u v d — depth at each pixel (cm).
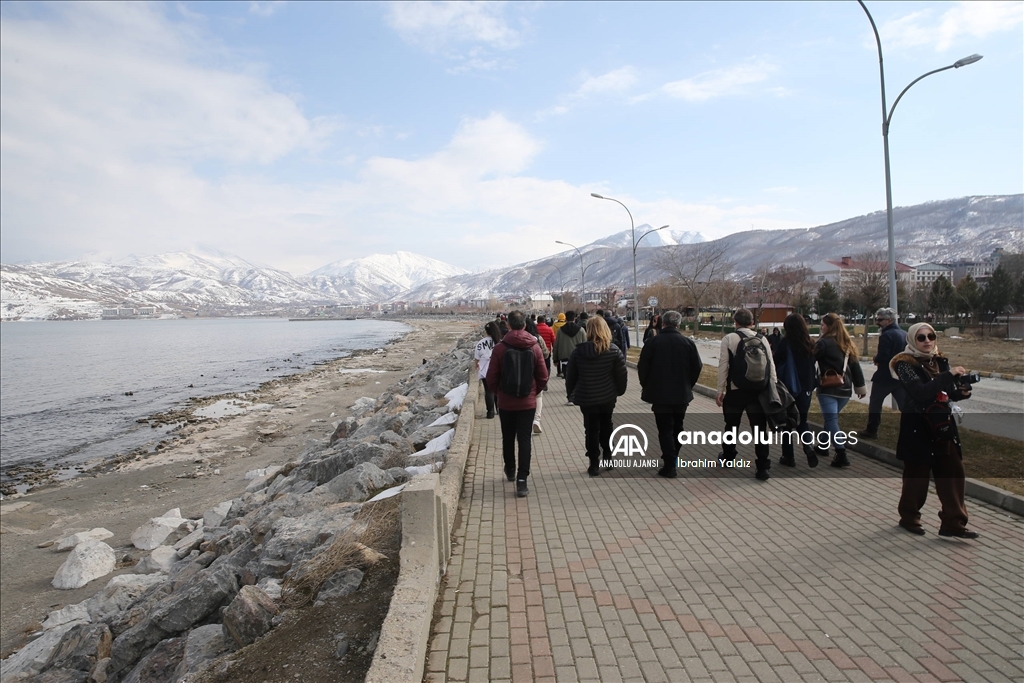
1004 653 350
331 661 353
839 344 765
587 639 372
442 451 836
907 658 347
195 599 551
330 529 574
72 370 5272
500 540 538
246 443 2177
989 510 593
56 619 832
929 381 524
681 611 405
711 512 605
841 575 455
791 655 351
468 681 330
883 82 1362
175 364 5838
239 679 349
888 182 1368
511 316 697
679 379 722
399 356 6153
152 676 485
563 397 1488
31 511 1502
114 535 1285
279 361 6078
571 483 718
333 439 1451
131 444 2292
